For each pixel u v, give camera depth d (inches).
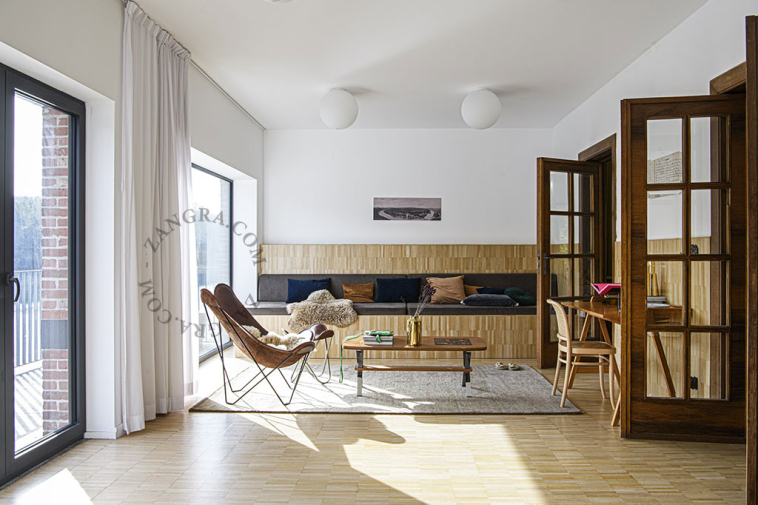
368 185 259.6
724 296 118.2
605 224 213.3
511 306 220.1
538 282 199.5
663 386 120.1
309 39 147.0
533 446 116.9
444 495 92.7
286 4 125.5
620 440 120.6
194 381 159.6
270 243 261.0
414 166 259.0
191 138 167.2
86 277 120.3
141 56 128.6
